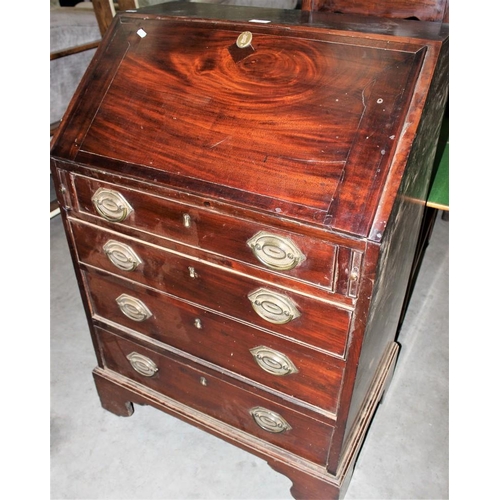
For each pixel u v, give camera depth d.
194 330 1.14
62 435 1.47
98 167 0.99
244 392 1.16
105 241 1.12
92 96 1.06
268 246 0.87
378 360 1.31
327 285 0.85
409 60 0.84
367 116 0.83
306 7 1.36
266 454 1.22
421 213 1.23
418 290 2.09
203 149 0.92
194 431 1.49
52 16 2.23
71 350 1.78
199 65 0.99
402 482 1.35
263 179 0.86
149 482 1.35
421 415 1.54
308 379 1.02
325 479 1.14
